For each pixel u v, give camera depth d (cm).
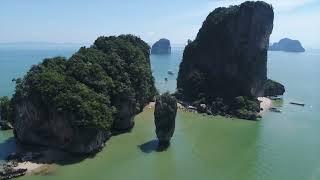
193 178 9219
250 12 17125
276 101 19050
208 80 17875
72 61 12206
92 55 13088
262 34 17638
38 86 10619
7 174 8925
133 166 9806
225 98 17088
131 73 14238
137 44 17825
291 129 13712
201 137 12456
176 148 11250
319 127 14025
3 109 12912
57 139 10675
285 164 10262
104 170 9481
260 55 17862
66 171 9356
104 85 11894
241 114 15338
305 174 9600
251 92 17100
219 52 17838
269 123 14550
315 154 11019
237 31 17350
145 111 15138
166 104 11038
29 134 10969
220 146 11606
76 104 10281
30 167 9488
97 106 10706
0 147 10850
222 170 9769
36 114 10700
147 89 15550
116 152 10688
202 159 10456
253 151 11225
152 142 11569
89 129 10188
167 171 9556
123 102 12312
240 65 17238
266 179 9288
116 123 12281
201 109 16025
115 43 15200
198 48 18738
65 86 10700
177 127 13600
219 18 18162
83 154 10288
